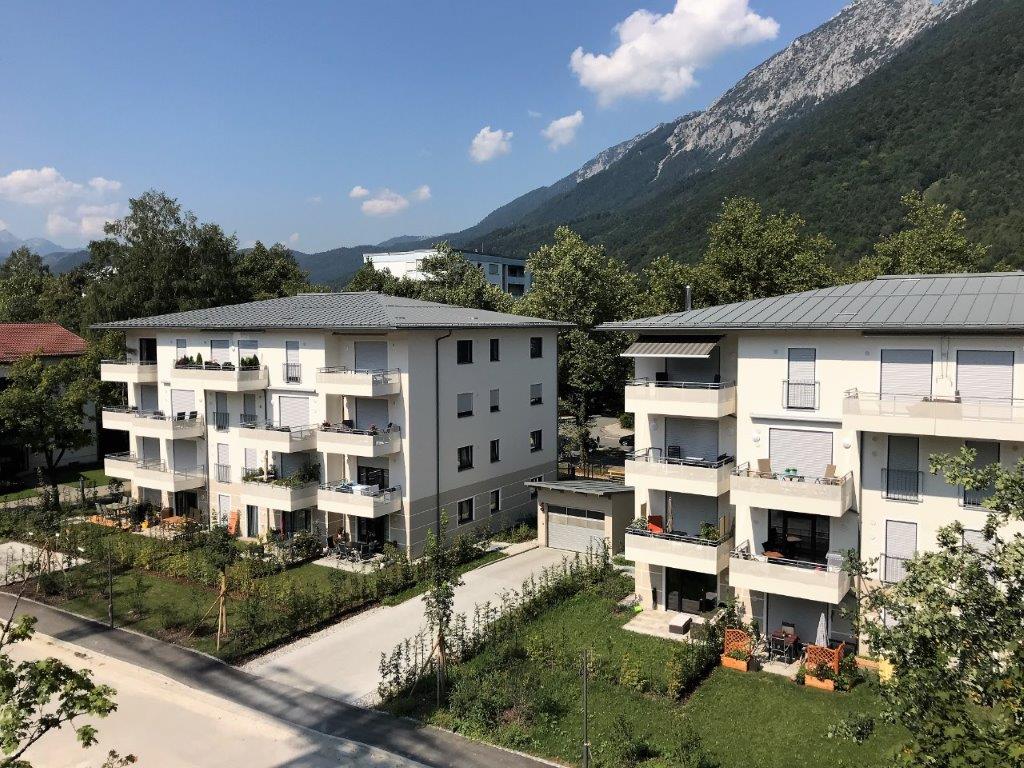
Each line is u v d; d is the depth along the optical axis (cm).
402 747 1828
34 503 4238
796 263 5078
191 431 3806
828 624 2289
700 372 2641
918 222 5250
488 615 2544
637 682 2064
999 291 2150
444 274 7350
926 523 2108
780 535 2397
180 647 2458
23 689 1052
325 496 3244
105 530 3775
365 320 3197
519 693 2011
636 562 2683
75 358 5000
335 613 2728
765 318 2350
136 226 6341
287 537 3509
